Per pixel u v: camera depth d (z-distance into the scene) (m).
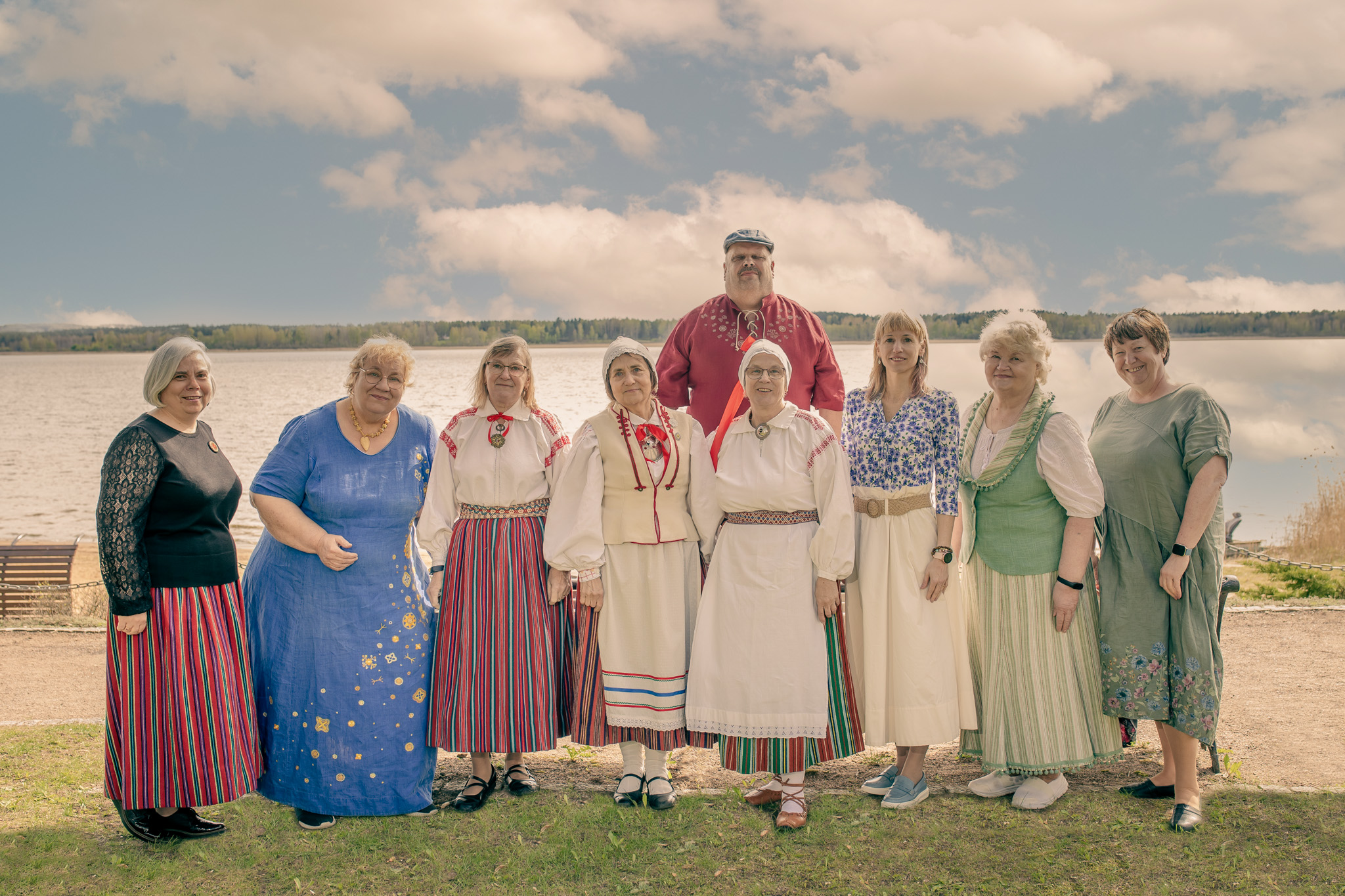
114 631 3.33
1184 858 3.22
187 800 3.37
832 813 3.68
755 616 3.57
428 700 3.80
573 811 3.72
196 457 3.46
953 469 3.70
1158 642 3.58
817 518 3.65
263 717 3.70
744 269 4.60
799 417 3.65
